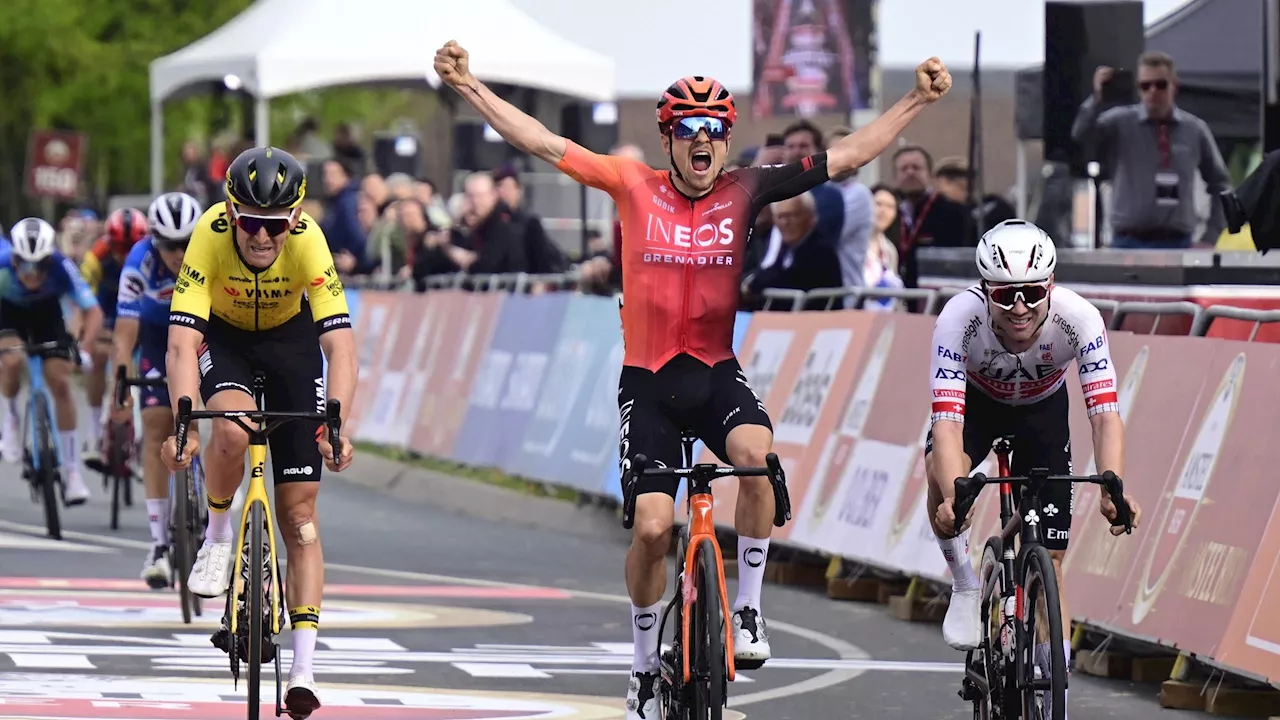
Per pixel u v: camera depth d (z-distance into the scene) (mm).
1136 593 17281
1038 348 13945
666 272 13664
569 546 27516
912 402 21844
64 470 27688
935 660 18609
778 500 12711
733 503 24828
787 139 26922
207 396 14719
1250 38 29000
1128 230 25812
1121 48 26031
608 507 29359
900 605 21188
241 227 13914
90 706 14977
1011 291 13203
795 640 19781
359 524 29719
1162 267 21125
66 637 18375
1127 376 18594
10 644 17891
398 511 31703
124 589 21891
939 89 14266
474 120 49469
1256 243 21109
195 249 14500
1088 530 18375
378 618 20484
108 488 33344
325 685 16438
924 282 24953
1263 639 15336
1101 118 25953
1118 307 19812
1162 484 17453
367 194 46094
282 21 46000
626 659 18281
